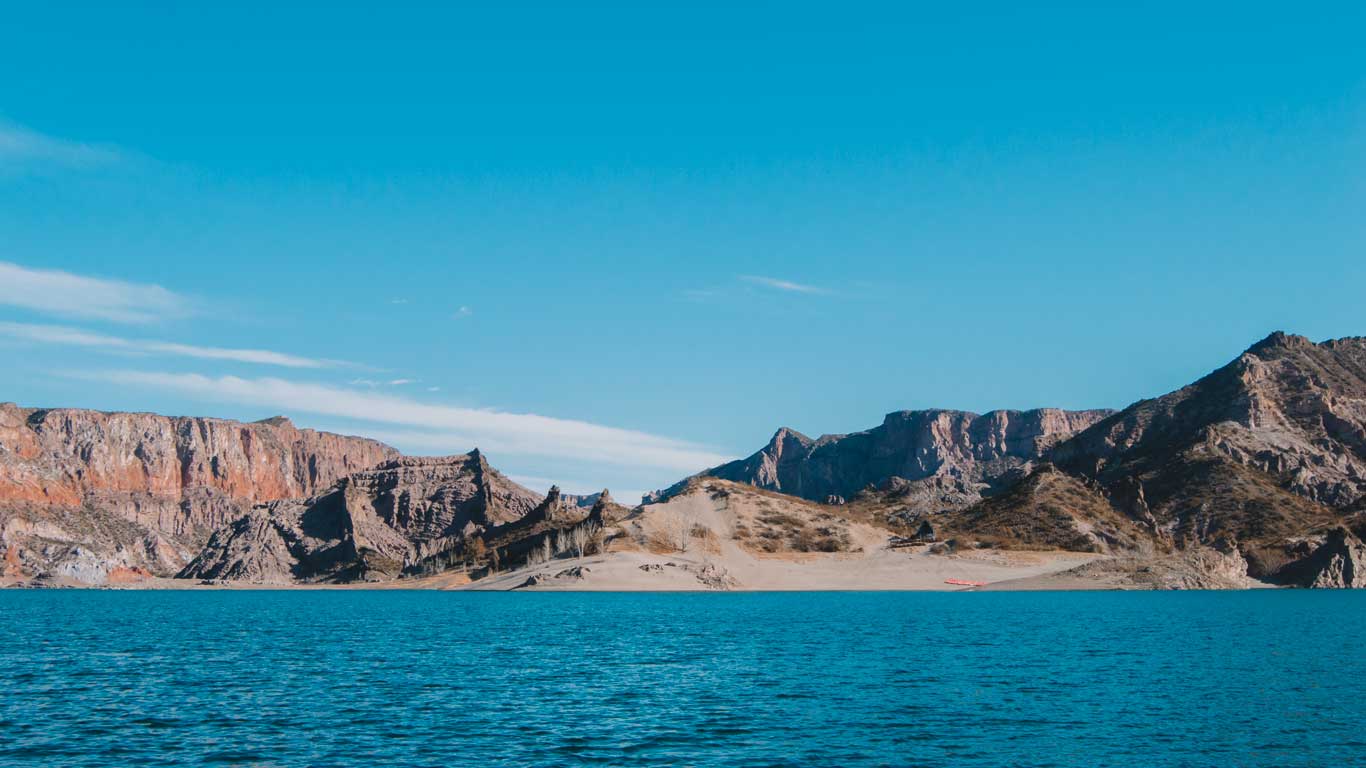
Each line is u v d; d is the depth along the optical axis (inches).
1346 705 3048.7
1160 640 5162.4
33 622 7539.4
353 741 2554.1
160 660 4424.2
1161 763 2313.0
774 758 2373.3
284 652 4803.2
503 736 2618.1
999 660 4249.5
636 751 2444.6
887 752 2427.4
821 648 4822.8
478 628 6471.5
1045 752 2421.3
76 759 2363.4
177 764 2313.0
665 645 5049.2
